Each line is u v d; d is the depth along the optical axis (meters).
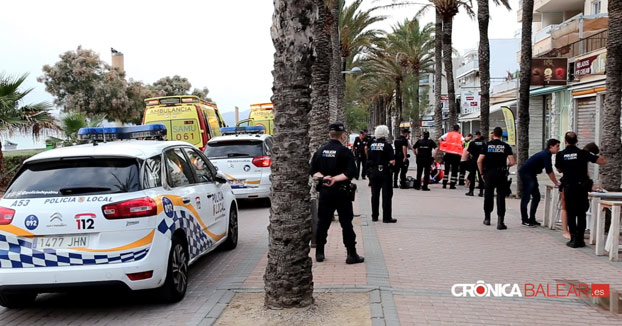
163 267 5.48
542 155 9.82
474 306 5.46
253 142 13.04
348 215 7.18
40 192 5.42
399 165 17.53
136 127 7.45
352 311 5.20
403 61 39.56
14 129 15.96
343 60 28.58
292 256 5.17
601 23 20.28
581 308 5.44
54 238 5.20
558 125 22.69
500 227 9.74
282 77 4.99
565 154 8.16
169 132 15.93
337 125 7.26
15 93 15.98
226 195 8.20
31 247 5.18
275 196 5.15
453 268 6.97
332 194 7.13
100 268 5.15
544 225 10.07
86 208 5.22
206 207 7.09
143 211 5.34
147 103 16.19
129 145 6.18
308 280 5.27
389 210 10.46
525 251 7.97
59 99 33.38
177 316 5.39
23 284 5.14
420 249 8.09
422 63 39.53
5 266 5.17
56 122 18.00
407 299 5.65
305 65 4.99
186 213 6.28
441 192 16.34
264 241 9.10
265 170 12.83
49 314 5.67
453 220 10.82
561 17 29.31
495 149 9.91
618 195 7.82
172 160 6.61
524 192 10.15
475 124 39.59
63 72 32.81
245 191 12.71
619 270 6.84
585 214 8.17
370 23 28.23
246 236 9.61
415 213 11.80
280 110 5.04
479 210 12.34
